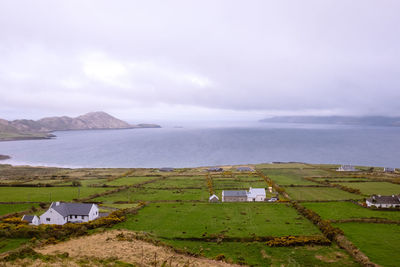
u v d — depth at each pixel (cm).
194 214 7412
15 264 3406
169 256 4409
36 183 12175
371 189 10850
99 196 9906
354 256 4747
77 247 4550
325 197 9544
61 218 6694
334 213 7388
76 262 3691
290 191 10575
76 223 6388
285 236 5597
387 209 7794
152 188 11344
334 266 4434
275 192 10506
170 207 8219
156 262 4047
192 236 5681
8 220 6488
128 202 9012
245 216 7181
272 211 7712
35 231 5350
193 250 5009
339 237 5478
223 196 9338
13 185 11431
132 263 3841
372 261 4531
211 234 5762
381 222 6644
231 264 4434
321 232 5900
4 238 5191
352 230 6066
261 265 4453
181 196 9888
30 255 3778
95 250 4388
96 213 7456
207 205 8475
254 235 5706
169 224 6506
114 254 4200
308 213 7138
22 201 8894
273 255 4844
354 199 9150
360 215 7194
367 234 5809
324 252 4969
